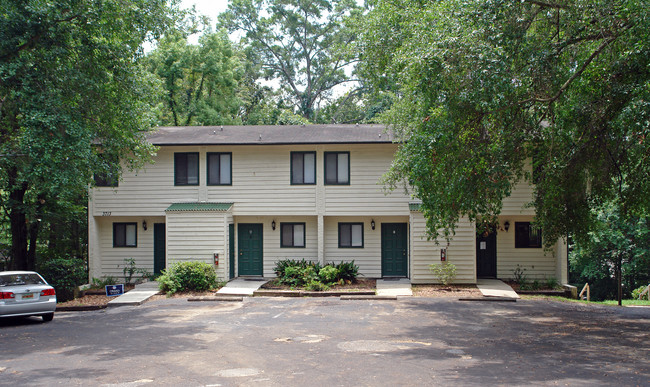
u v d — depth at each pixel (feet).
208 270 70.59
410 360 33.68
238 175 77.30
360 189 75.92
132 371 31.32
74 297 69.82
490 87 38.55
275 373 30.48
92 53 52.26
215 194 77.41
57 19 48.29
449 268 69.21
